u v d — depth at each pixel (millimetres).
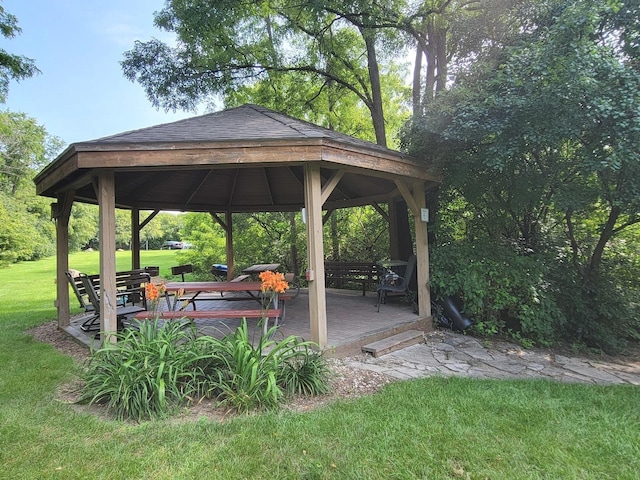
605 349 5160
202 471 1971
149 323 3379
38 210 26406
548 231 6199
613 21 4371
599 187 4949
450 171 5414
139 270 6371
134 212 7359
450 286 5250
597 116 4105
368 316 5586
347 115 11539
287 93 10891
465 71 5551
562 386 3303
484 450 2154
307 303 6918
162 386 2619
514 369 3936
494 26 5664
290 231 11320
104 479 1902
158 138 3670
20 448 2170
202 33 8125
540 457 2100
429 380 3332
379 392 3068
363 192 7773
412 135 5551
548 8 4793
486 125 4520
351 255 10477
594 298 5500
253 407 2705
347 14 8047
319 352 3531
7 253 19812
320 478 1912
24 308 7809
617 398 3035
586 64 3893
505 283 5148
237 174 6973
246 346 3004
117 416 2588
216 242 12484
